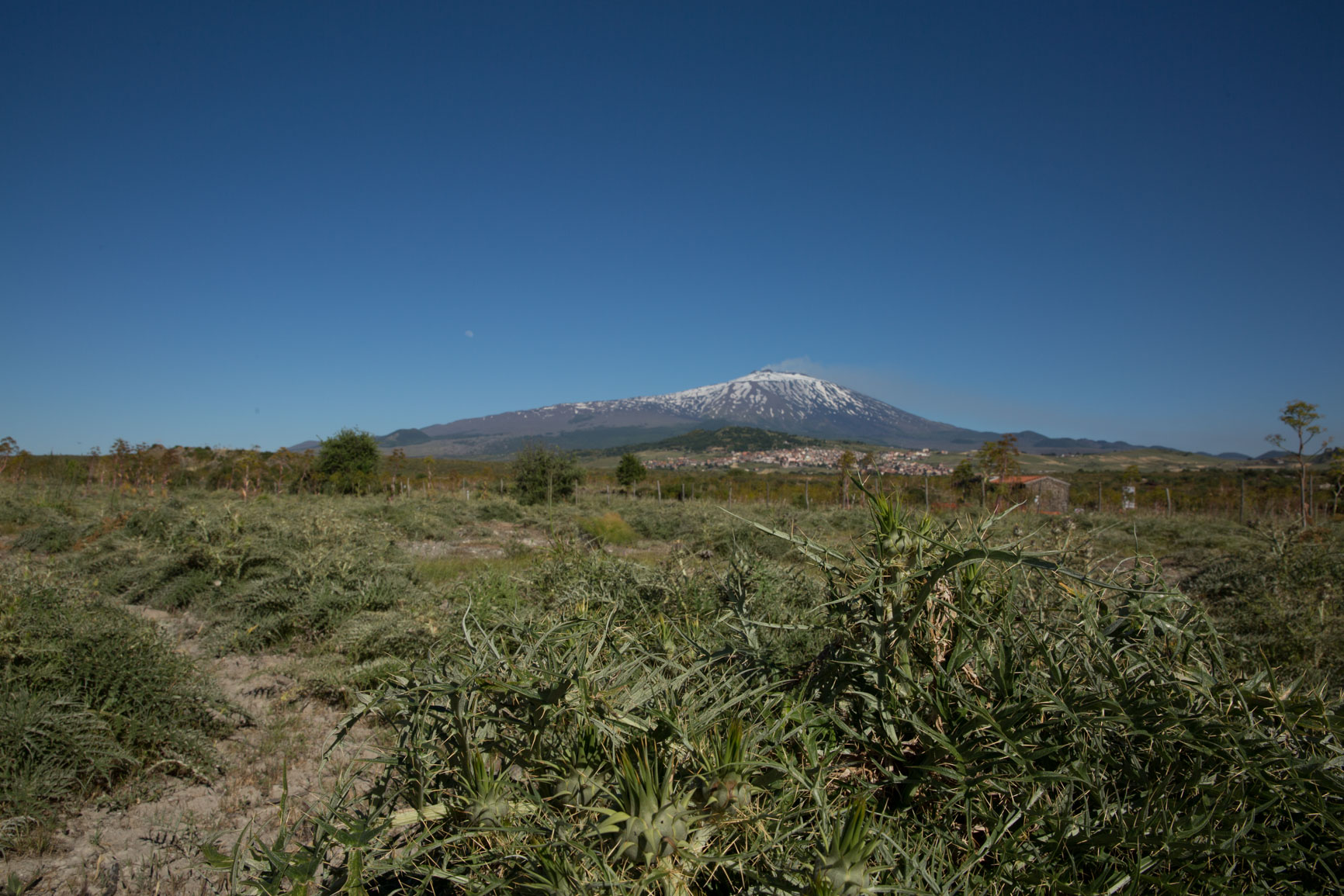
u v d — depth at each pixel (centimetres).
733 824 133
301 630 633
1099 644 165
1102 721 146
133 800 348
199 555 818
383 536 1042
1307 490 1897
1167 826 133
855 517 1346
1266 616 475
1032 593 212
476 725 163
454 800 149
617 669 175
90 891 279
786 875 125
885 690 164
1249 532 962
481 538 1652
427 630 519
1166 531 1440
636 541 1611
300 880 125
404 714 181
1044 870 131
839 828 122
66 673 387
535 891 130
